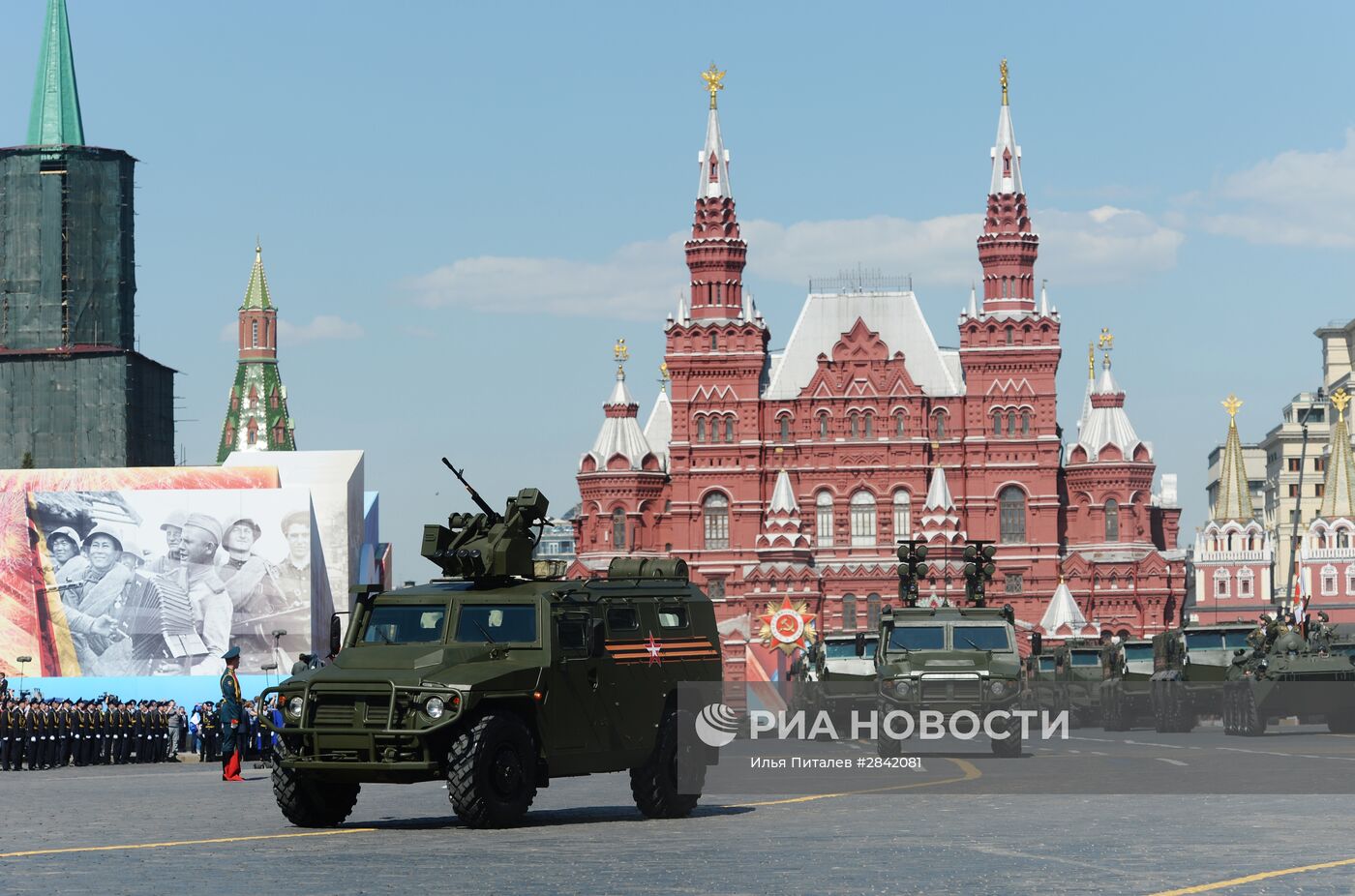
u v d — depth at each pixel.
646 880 21.98
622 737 31.86
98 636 132.38
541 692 30.47
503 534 32.47
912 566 76.69
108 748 80.56
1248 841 26.19
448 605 31.50
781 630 186.75
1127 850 25.08
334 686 29.80
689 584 34.72
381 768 29.38
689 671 33.41
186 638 132.12
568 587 32.16
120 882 22.17
